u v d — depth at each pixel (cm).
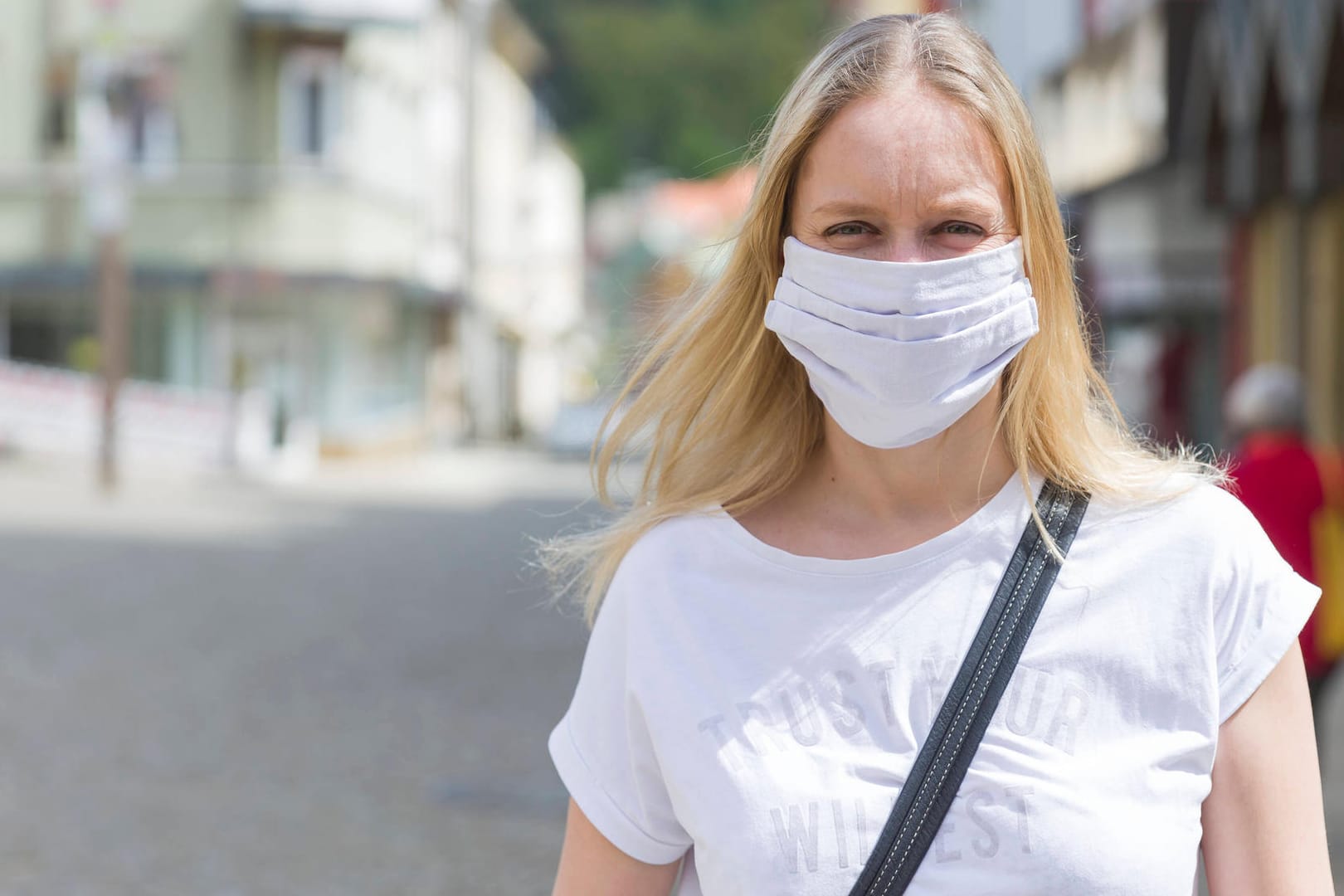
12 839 719
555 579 235
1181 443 210
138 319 3722
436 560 1888
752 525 210
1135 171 1945
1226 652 189
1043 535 192
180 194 3681
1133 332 2498
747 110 9038
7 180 3684
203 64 3659
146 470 3325
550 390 6812
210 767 856
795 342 198
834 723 190
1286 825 186
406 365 4269
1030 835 180
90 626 1343
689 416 221
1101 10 2788
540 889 655
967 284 188
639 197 7206
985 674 188
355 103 3725
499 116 5531
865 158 191
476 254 5044
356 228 3744
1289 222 1727
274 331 3753
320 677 1117
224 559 1855
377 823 751
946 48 194
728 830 188
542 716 992
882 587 194
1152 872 180
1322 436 1686
